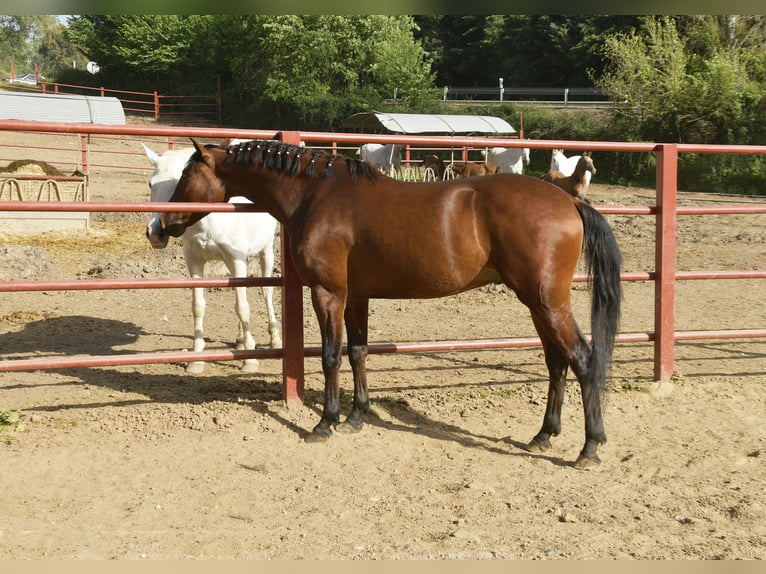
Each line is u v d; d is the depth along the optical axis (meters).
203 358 4.95
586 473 4.11
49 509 3.64
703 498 3.77
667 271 5.46
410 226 4.18
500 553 3.21
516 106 37.16
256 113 42.75
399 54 40.81
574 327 4.11
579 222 4.14
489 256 4.15
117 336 7.20
